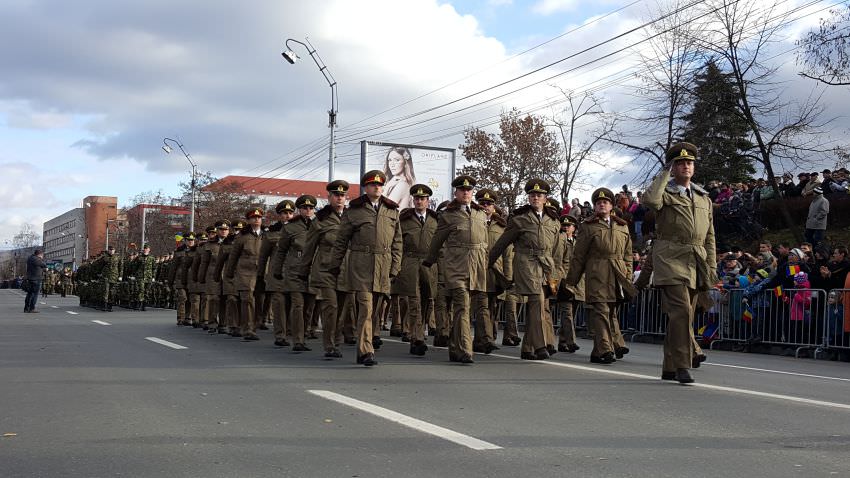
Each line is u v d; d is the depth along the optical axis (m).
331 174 31.53
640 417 6.18
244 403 6.80
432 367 9.38
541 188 10.27
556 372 8.96
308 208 11.62
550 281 11.21
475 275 9.95
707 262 8.25
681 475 4.46
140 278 25.00
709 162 26.70
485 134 41.88
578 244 10.35
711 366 10.41
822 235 18.86
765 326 13.83
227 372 8.85
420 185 11.84
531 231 10.27
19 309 25.94
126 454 5.01
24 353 10.81
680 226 8.16
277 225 12.30
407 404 6.75
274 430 5.70
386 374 8.71
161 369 9.12
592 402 6.86
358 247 9.66
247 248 13.45
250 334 13.33
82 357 10.34
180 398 7.07
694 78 26.98
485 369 9.20
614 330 10.91
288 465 4.72
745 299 14.16
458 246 9.93
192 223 45.12
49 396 7.20
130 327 16.53
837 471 4.54
